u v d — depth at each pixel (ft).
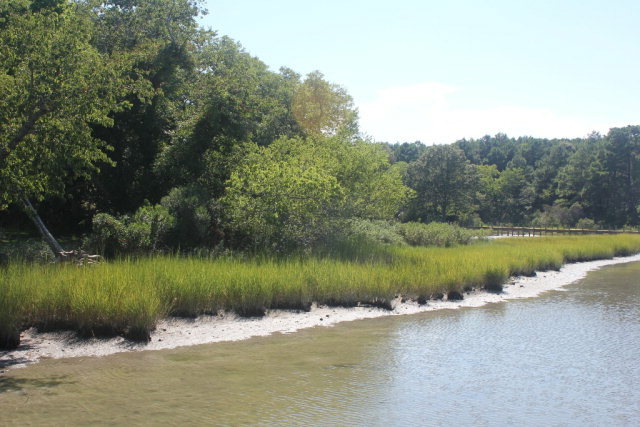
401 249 79.41
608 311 52.08
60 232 93.09
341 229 76.79
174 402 25.57
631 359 35.01
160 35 96.68
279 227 70.03
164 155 88.07
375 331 42.06
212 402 25.70
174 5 96.78
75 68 42.88
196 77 97.09
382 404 26.25
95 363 31.81
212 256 58.90
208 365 31.89
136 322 36.32
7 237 81.10
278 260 60.34
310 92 151.84
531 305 55.31
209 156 90.12
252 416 24.12
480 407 26.20
